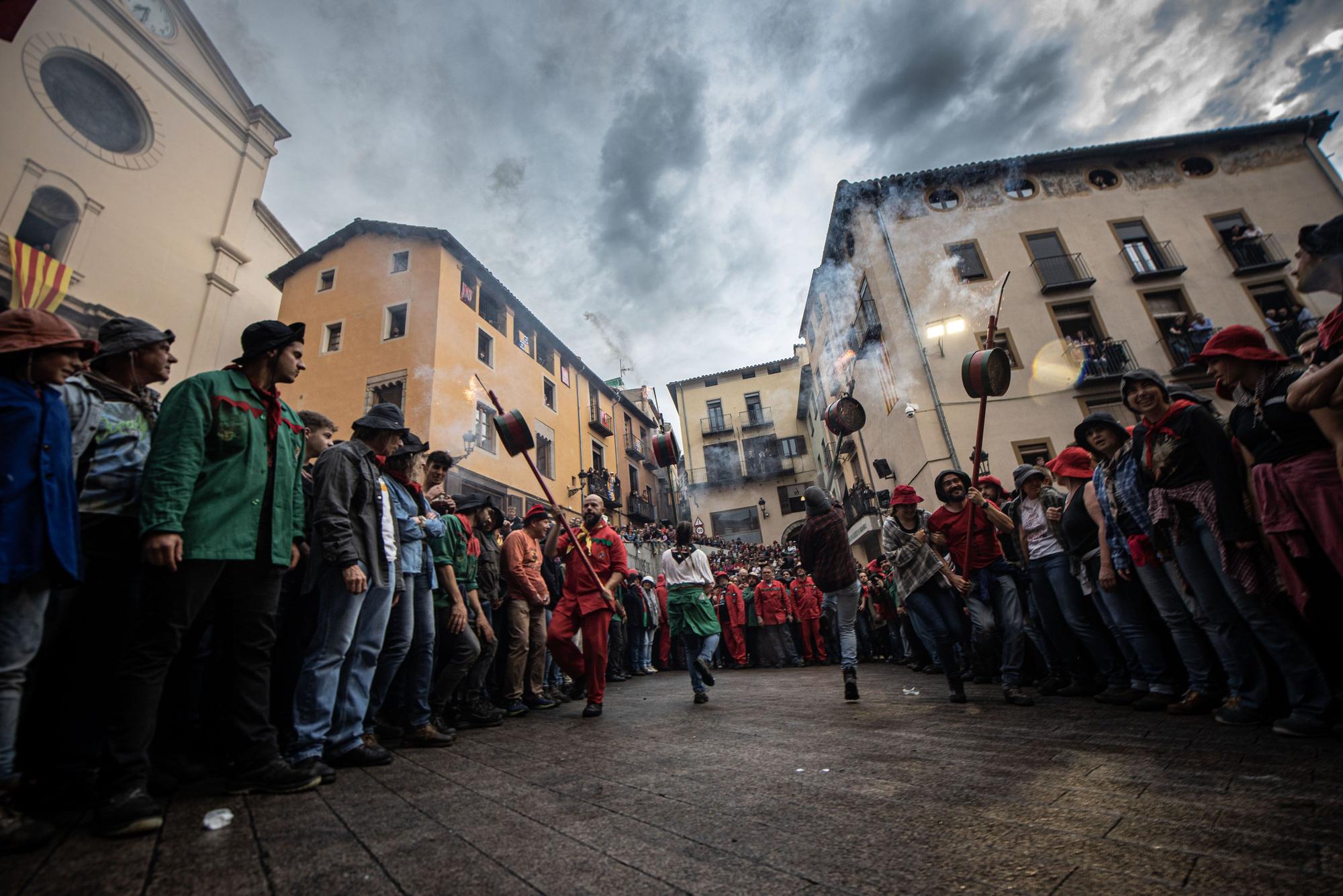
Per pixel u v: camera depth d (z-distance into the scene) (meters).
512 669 4.10
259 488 2.02
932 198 15.02
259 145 14.59
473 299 16.16
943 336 13.59
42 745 1.82
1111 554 3.25
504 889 1.11
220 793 1.91
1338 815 1.31
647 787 1.88
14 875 1.20
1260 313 13.88
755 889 1.09
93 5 11.27
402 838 1.42
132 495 1.98
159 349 2.15
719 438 29.19
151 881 1.17
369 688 2.51
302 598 2.93
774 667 8.91
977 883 1.08
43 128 10.25
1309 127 15.25
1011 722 2.88
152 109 12.21
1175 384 13.26
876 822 1.46
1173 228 14.72
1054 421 12.92
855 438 17.88
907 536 3.90
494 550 4.26
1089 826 1.36
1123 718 2.86
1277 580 2.35
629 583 8.19
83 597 1.88
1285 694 2.72
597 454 22.41
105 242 11.00
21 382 1.61
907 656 6.76
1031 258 14.35
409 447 3.13
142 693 1.61
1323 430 2.06
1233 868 1.08
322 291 15.60
